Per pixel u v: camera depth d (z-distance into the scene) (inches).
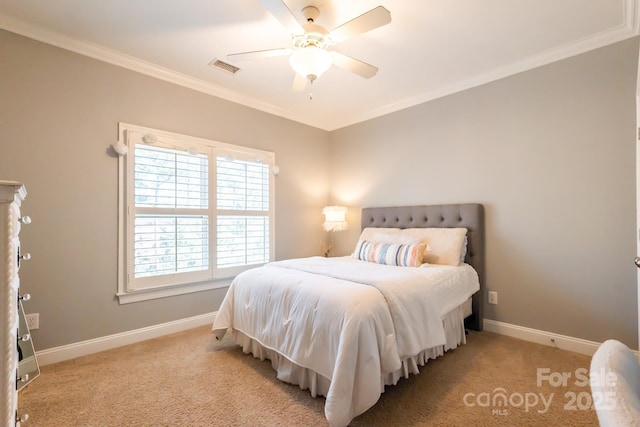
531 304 106.2
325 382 69.8
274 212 150.3
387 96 137.1
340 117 164.4
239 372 84.4
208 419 64.6
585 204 96.1
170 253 113.8
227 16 83.3
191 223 119.5
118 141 103.2
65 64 94.3
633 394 23.1
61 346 92.2
